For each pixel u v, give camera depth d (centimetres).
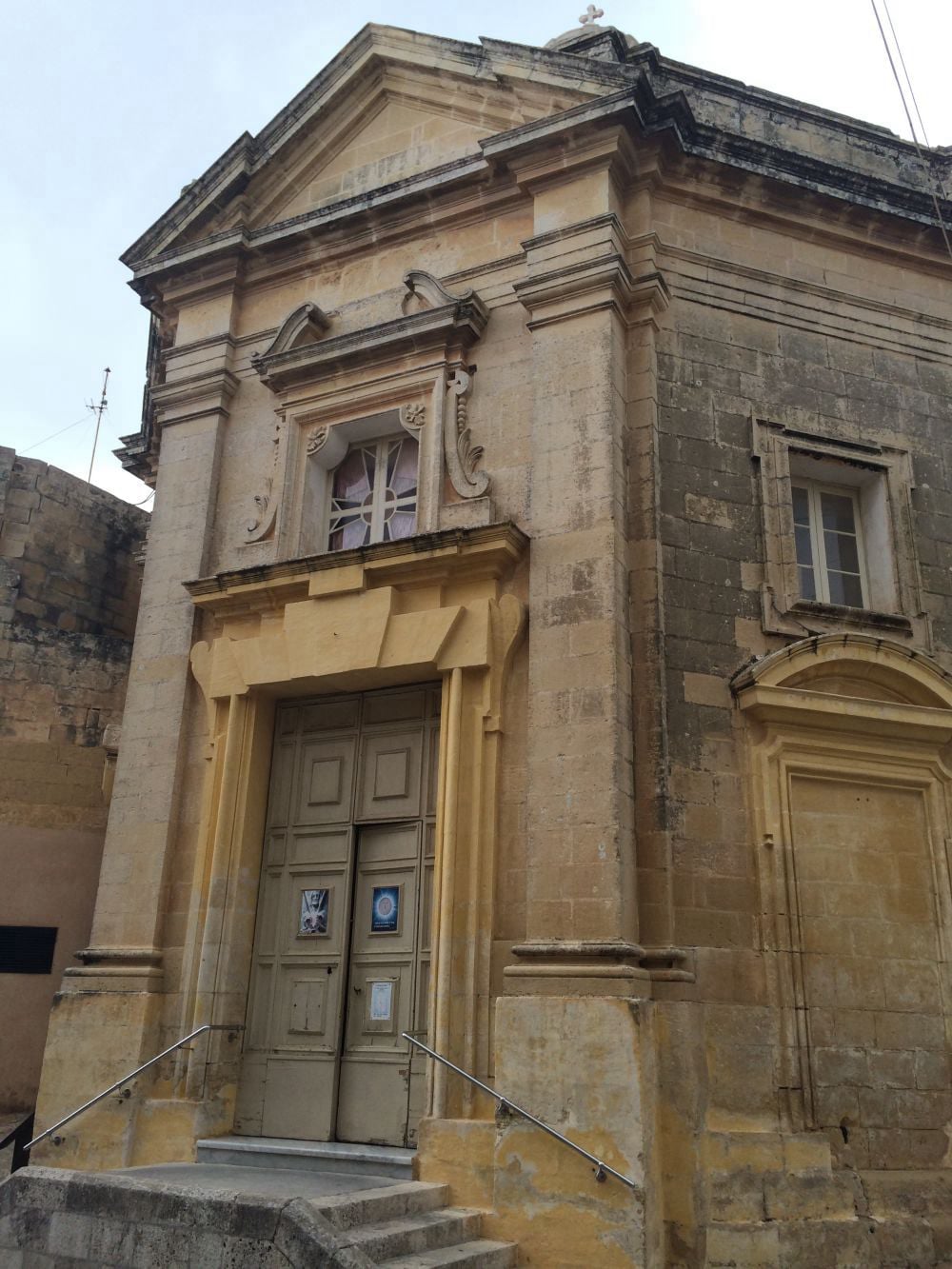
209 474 1205
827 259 1167
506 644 970
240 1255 679
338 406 1153
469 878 920
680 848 911
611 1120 785
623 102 1048
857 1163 871
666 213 1118
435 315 1096
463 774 948
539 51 1132
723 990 887
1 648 1576
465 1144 838
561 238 1066
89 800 1563
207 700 1105
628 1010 801
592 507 965
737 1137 841
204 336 1277
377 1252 692
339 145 1291
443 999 883
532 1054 824
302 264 1247
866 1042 906
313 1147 913
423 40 1220
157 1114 969
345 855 1035
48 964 1484
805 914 927
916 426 1145
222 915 1022
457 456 1070
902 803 987
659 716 930
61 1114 1007
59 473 1766
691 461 1036
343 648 1023
